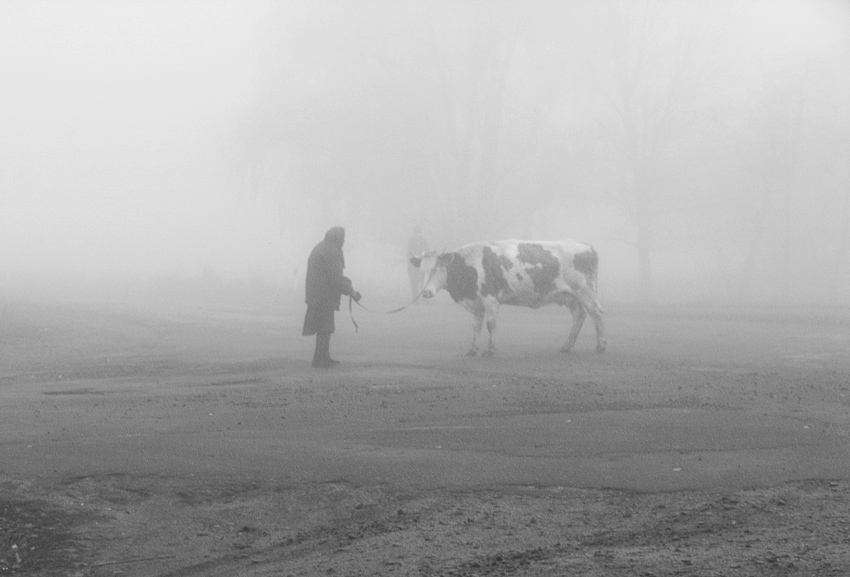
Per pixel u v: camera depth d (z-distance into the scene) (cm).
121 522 701
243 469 813
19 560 635
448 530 648
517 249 1703
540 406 1082
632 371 1411
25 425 1021
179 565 622
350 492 748
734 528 621
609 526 643
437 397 1170
